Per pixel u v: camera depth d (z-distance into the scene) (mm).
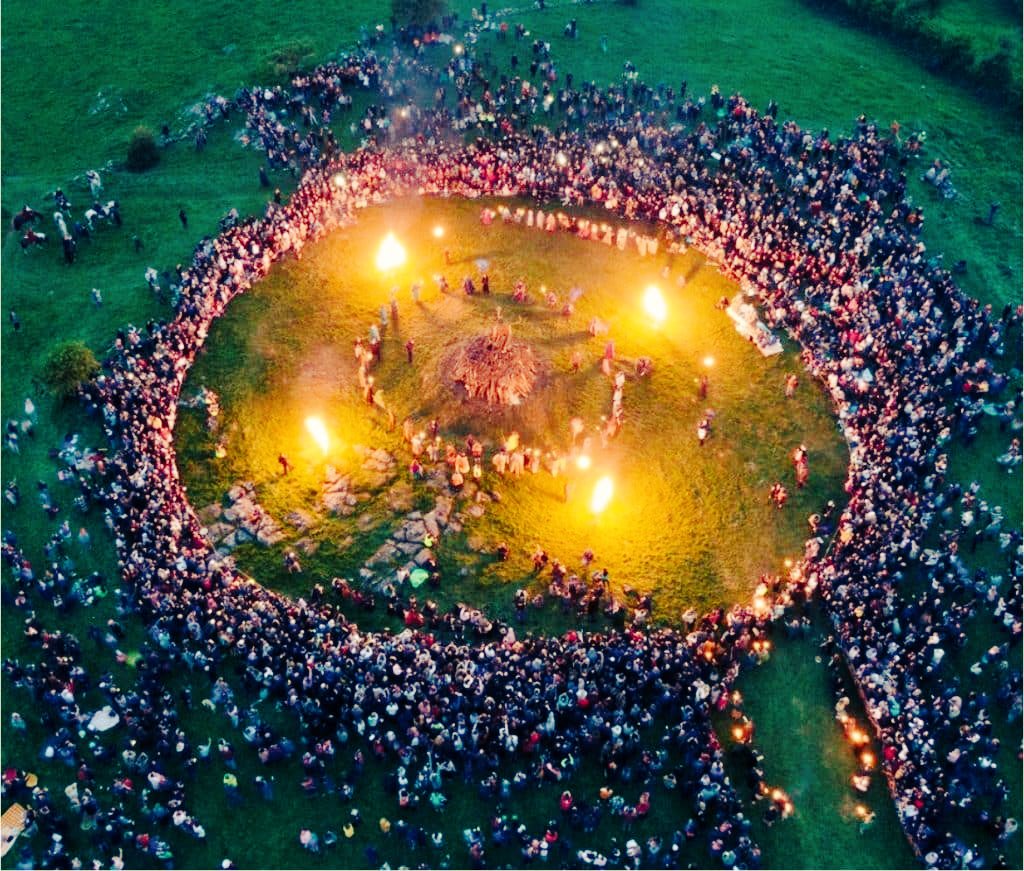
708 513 51469
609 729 40500
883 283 59438
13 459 52562
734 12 92688
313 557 48562
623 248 66375
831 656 44844
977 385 54719
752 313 60844
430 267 65000
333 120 76812
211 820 39562
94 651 44469
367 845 38844
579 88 80438
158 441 51781
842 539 47500
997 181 72750
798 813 40406
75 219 69375
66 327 60812
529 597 46781
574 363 57531
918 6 89125
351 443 54188
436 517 50156
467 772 40062
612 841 38969
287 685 41969
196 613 43594
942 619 44906
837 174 68688
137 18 92875
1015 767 41625
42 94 83500
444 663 42562
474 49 85125
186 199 70750
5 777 39906
